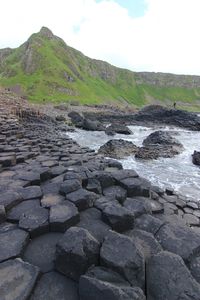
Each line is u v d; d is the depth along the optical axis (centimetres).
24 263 390
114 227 498
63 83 10856
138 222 542
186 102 17162
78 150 1523
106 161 1197
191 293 347
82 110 6819
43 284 371
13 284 355
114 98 13925
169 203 849
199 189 1383
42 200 585
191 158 2134
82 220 529
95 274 363
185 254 442
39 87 10194
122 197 649
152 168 1780
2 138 1508
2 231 479
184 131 4275
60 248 391
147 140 2784
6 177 812
